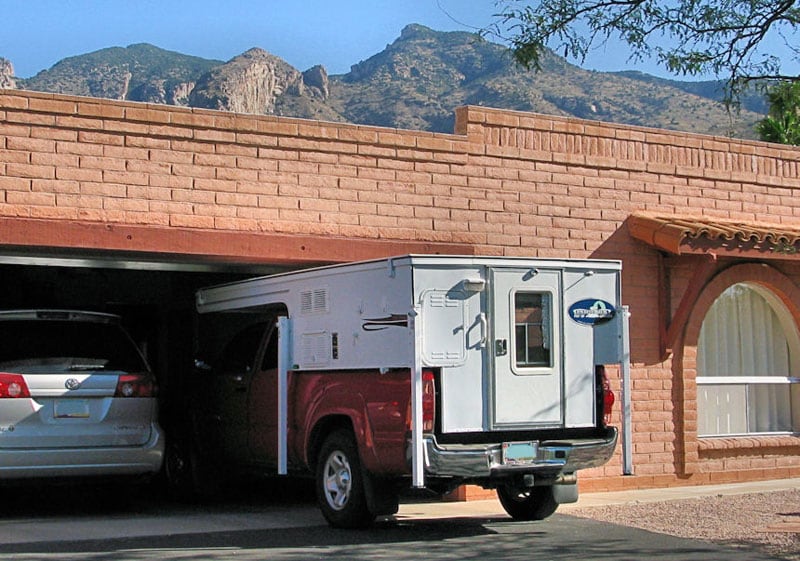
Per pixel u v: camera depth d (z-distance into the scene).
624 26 11.31
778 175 15.86
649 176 14.62
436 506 12.27
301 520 11.11
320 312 10.59
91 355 11.20
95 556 8.83
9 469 10.58
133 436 11.25
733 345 15.45
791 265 15.44
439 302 9.62
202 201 11.73
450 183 13.12
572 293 10.36
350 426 10.30
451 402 9.64
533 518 11.16
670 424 14.43
